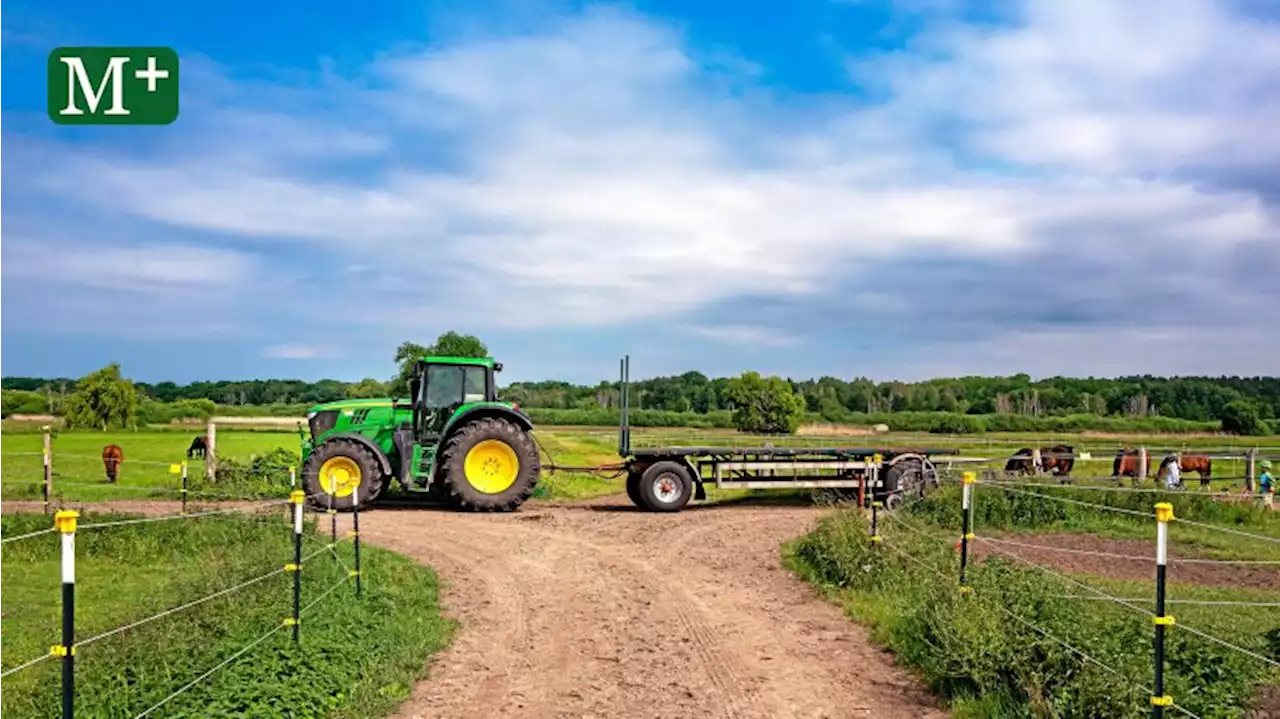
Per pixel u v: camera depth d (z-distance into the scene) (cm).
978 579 1041
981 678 816
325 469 2022
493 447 2041
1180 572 1491
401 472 2100
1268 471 2486
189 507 1920
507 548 1588
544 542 1653
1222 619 1054
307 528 1582
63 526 580
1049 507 1938
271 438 4041
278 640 852
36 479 2544
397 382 3312
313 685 780
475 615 1146
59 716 693
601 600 1230
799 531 1797
